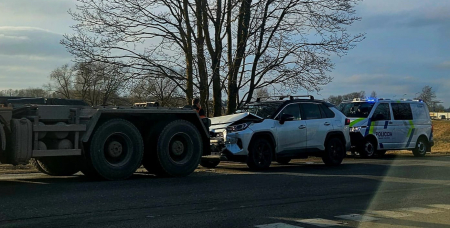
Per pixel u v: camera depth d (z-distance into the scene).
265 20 17.55
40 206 6.66
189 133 10.48
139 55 17.31
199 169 12.24
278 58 17.84
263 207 7.01
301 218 6.34
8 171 11.33
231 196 7.84
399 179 10.34
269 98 14.44
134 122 9.97
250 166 11.77
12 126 8.35
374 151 17.03
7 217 5.99
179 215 6.35
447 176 10.96
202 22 17.81
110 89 17.70
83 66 16.86
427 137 18.36
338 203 7.45
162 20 17.20
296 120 12.62
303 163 14.58
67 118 8.95
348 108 17.86
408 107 18.16
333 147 13.34
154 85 18.19
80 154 9.08
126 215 6.26
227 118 12.08
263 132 11.85
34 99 9.59
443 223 6.19
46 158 9.63
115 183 9.01
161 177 10.23
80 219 5.96
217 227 5.77
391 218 6.45
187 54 17.89
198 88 18.08
